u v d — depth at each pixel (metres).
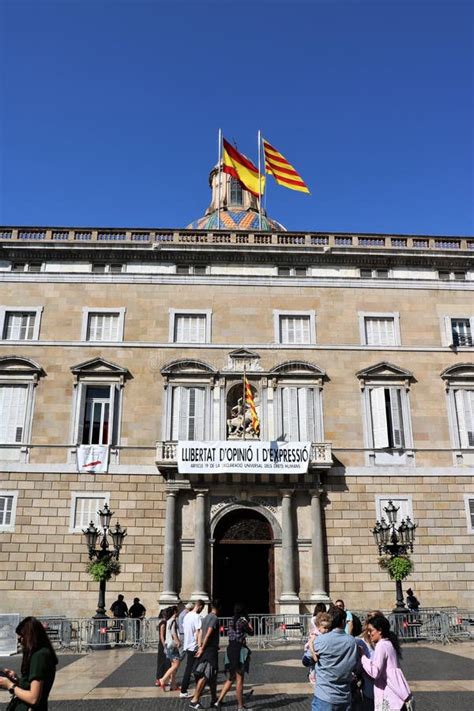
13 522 32.28
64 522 32.47
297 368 35.59
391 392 35.59
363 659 8.80
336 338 36.53
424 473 34.28
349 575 32.44
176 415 34.47
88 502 32.88
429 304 37.59
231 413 35.19
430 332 37.03
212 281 37.19
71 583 31.58
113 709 14.14
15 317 36.16
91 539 28.11
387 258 38.12
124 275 37.00
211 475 32.62
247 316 36.62
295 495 33.25
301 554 32.38
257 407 35.00
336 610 8.96
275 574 32.06
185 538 32.22
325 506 33.38
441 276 38.47
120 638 26.45
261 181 44.62
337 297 37.34
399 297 37.59
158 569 31.91
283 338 36.53
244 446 32.62
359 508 33.50
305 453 32.75
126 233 38.22
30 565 31.78
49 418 34.06
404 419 35.09
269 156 42.28
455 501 34.00
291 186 41.75
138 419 34.31
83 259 37.31
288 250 37.69
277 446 32.78
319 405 35.00
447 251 38.25
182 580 31.61
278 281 37.38
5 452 33.38
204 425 34.38
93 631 26.05
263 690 16.14
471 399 35.78
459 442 35.00
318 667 8.48
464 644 25.94
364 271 38.34
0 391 34.44
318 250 37.84
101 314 36.41
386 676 8.52
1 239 37.00
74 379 34.78
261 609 32.56
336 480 33.84
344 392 35.44
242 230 38.41
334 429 34.72
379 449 34.50
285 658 22.28
